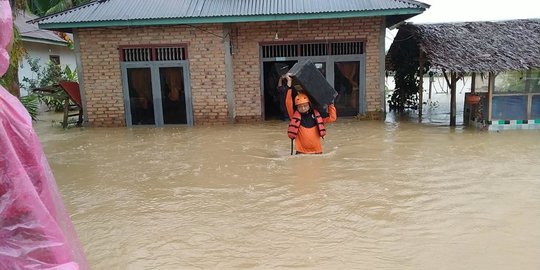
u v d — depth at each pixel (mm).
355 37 12797
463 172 7320
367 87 13078
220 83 12812
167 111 13062
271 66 13875
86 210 5953
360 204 5891
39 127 13578
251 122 13227
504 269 4125
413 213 5539
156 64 12805
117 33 12680
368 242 4750
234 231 5129
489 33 12125
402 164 7891
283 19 11953
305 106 8555
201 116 13039
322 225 5227
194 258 4492
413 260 4336
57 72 18359
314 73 8352
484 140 9852
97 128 13008
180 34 12594
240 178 7238
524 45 11391
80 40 12742
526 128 11125
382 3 11867
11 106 1992
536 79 10914
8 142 1842
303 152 8797
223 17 11938
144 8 12695
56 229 1970
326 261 4348
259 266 4281
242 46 12992
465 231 4973
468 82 26125
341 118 13273
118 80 12930
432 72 14102
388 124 12227
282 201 6086
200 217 5594
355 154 8695
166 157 8945
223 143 10203
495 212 5516
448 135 10508
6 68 1961
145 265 4375
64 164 8578
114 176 7621
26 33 17031
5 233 1860
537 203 5801
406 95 14820
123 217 5672
